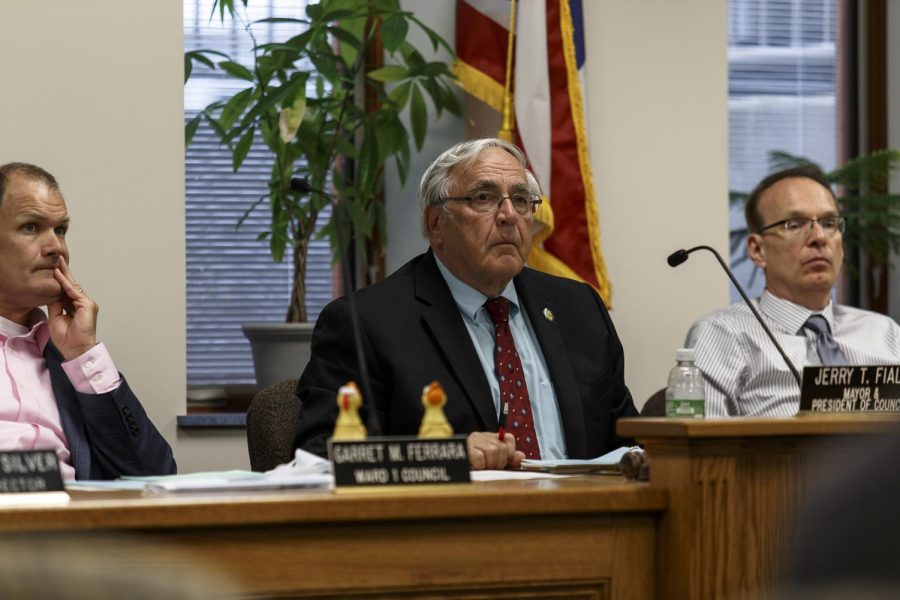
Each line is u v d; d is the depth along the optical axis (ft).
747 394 20.88
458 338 16.52
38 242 16.85
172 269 21.08
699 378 15.14
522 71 23.81
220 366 26.18
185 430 21.17
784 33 30.12
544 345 17.13
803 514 3.60
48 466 9.68
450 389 16.11
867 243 28.50
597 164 24.59
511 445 13.94
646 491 10.00
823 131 30.19
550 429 16.76
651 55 24.89
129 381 20.85
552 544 9.82
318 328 16.70
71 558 4.01
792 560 3.58
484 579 9.58
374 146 23.39
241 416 21.20
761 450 10.09
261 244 26.37
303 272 24.25
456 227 16.93
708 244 25.00
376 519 9.23
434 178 17.34
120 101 21.03
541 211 23.32
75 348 16.81
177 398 21.04
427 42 24.97
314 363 16.38
